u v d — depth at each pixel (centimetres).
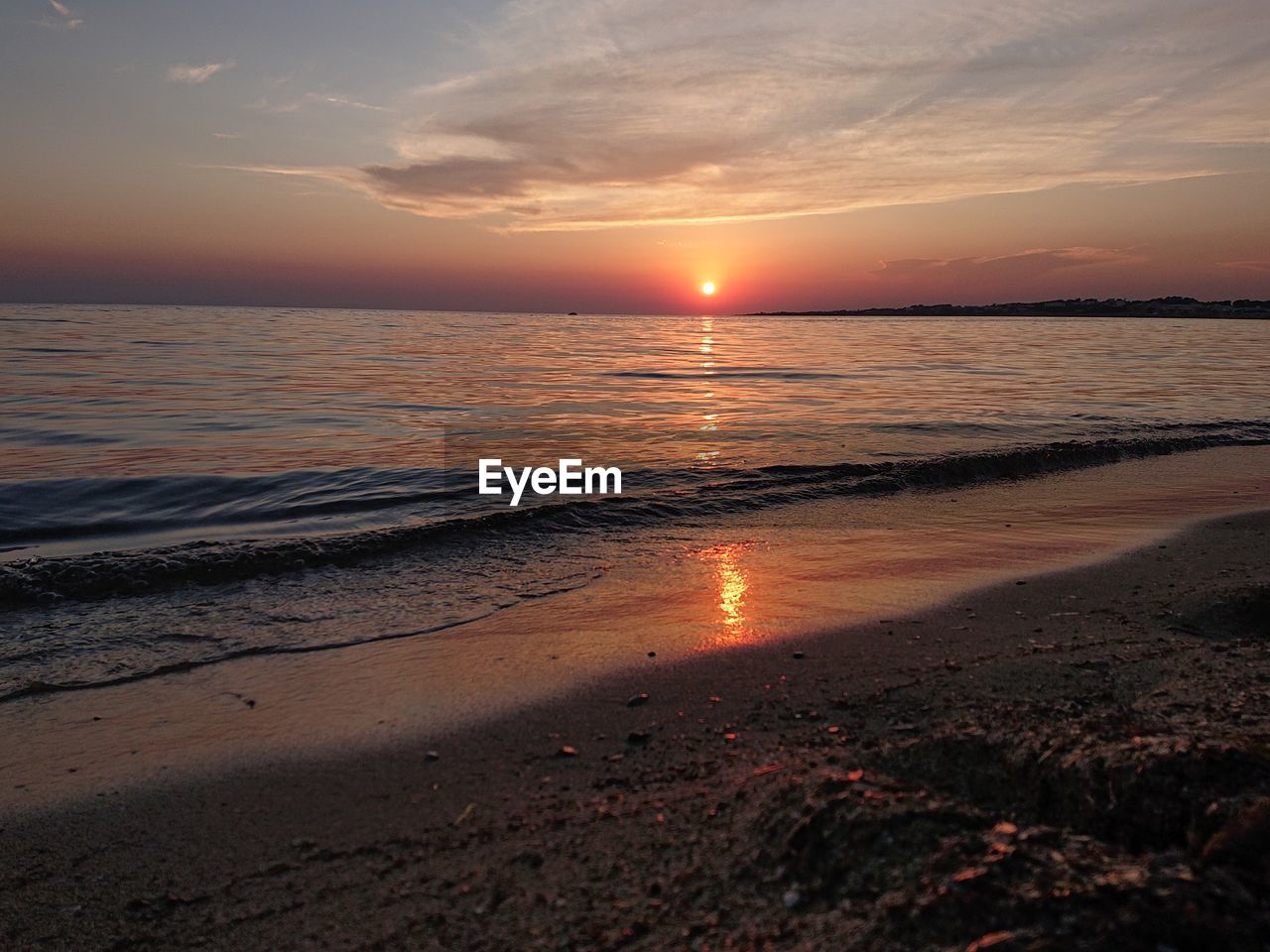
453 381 2273
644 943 210
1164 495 915
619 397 1909
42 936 256
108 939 253
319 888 267
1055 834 215
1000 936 177
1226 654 414
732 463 1067
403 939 232
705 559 670
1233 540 700
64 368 2342
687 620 522
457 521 742
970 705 368
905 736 338
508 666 454
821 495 900
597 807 298
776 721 368
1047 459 1088
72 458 1095
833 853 223
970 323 9469
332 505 874
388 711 403
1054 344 4519
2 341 3409
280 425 1412
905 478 966
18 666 470
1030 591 562
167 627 530
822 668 430
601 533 754
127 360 2655
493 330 6831
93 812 323
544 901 239
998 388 2105
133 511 854
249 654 485
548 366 2873
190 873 283
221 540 725
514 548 702
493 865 264
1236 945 172
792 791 260
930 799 238
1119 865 198
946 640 468
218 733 387
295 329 5506
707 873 237
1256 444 1270
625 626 515
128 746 377
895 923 191
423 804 315
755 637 485
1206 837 215
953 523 789
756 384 2231
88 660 477
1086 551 672
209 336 4212
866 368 2798
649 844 262
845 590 578
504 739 368
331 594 593
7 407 1559
